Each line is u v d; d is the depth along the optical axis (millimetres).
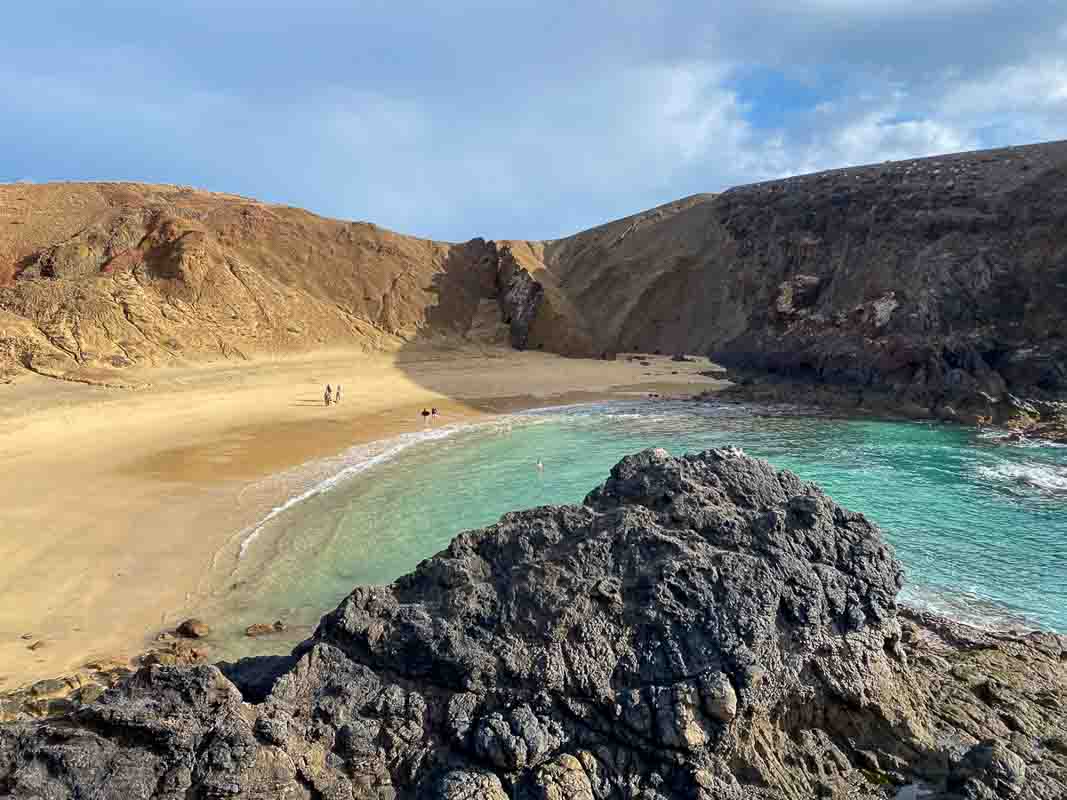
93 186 64250
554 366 64250
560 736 9164
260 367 52531
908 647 13844
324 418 40938
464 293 78062
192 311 53188
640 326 76750
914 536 22891
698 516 11484
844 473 30641
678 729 8930
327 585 18656
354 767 8648
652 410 46594
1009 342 45656
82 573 18719
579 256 92438
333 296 68250
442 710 9281
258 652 15133
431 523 23469
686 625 9727
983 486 28578
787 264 69812
